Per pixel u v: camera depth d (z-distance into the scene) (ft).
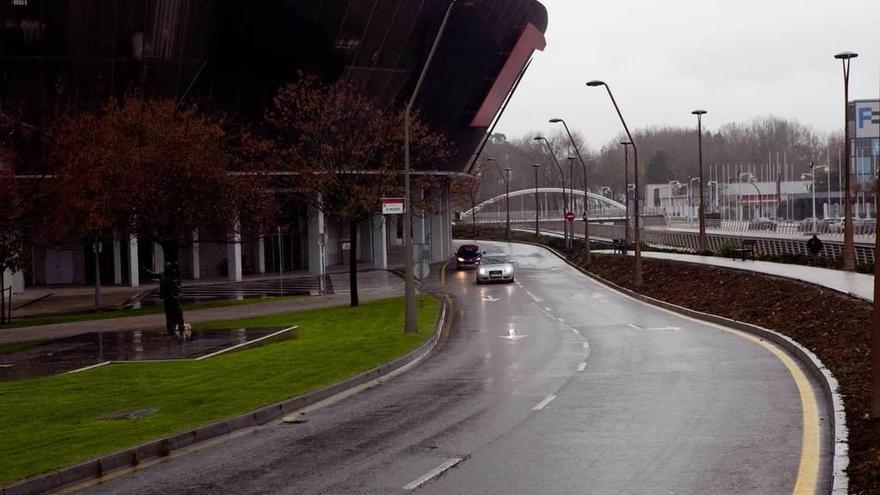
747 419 40.75
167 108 143.54
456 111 220.02
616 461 34.32
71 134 128.36
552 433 40.01
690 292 116.57
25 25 159.74
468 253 208.44
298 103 156.04
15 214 104.32
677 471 32.35
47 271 216.95
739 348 67.10
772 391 47.65
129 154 124.67
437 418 45.03
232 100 181.78
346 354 70.74
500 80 221.66
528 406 47.29
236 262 206.69
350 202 122.83
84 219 121.80
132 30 164.76
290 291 165.37
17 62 165.48
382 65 190.90
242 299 145.59
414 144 189.16
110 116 138.62
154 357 75.56
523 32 209.56
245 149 168.55
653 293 126.93
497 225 440.45
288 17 170.19
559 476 32.42
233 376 60.95
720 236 222.07
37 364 74.08
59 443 39.81
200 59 172.55
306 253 246.88
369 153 147.43
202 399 51.29
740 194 490.49
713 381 52.26
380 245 228.84
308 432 42.93
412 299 85.81
